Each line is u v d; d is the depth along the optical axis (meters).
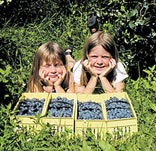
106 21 5.84
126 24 4.89
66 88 3.73
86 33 6.95
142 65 5.02
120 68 3.93
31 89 3.67
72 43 6.86
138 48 4.99
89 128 2.97
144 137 2.93
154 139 2.93
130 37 4.95
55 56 3.59
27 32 6.92
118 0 5.34
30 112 3.09
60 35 7.17
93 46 3.79
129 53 5.07
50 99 3.16
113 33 5.54
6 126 2.90
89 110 3.08
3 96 3.45
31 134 2.91
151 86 3.99
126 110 3.09
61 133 2.89
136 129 3.03
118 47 5.08
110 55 3.81
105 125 2.98
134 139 2.89
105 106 3.09
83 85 3.89
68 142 2.79
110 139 2.90
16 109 3.12
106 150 2.55
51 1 7.94
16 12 7.89
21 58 5.79
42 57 3.60
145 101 3.74
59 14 7.76
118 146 2.79
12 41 6.18
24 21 7.87
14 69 5.30
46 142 2.79
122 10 4.89
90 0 7.41
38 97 3.18
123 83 3.95
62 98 3.15
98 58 3.78
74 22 7.36
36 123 2.94
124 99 3.17
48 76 3.60
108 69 3.80
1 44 5.93
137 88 4.02
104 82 3.76
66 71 3.67
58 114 3.04
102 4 5.95
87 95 3.17
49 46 3.64
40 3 7.99
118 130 2.97
